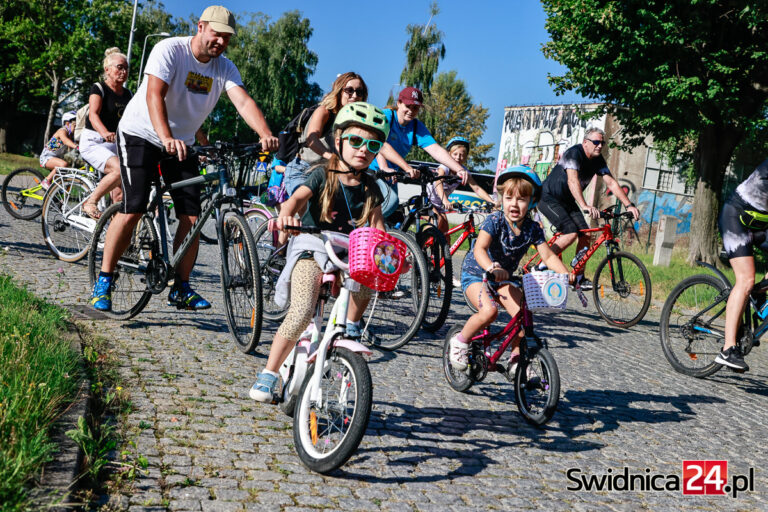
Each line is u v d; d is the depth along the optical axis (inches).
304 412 121.9
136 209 191.3
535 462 136.9
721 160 756.6
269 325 220.5
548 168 1309.1
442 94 2146.9
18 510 84.8
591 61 703.1
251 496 105.8
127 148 191.6
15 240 318.3
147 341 182.9
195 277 296.7
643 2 637.3
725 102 663.1
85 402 123.6
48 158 370.0
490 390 184.2
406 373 190.4
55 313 182.5
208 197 189.0
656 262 576.7
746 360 268.4
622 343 275.0
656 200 1144.8
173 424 128.5
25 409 107.4
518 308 161.0
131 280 204.5
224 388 152.9
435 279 239.1
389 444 135.3
